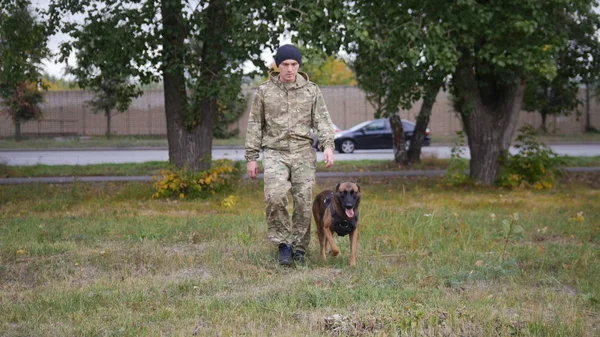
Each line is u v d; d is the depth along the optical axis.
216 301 4.76
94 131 38.97
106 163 20.91
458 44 13.03
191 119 13.12
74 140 34.88
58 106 38.56
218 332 4.08
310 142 6.09
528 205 10.98
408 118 38.25
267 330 4.11
